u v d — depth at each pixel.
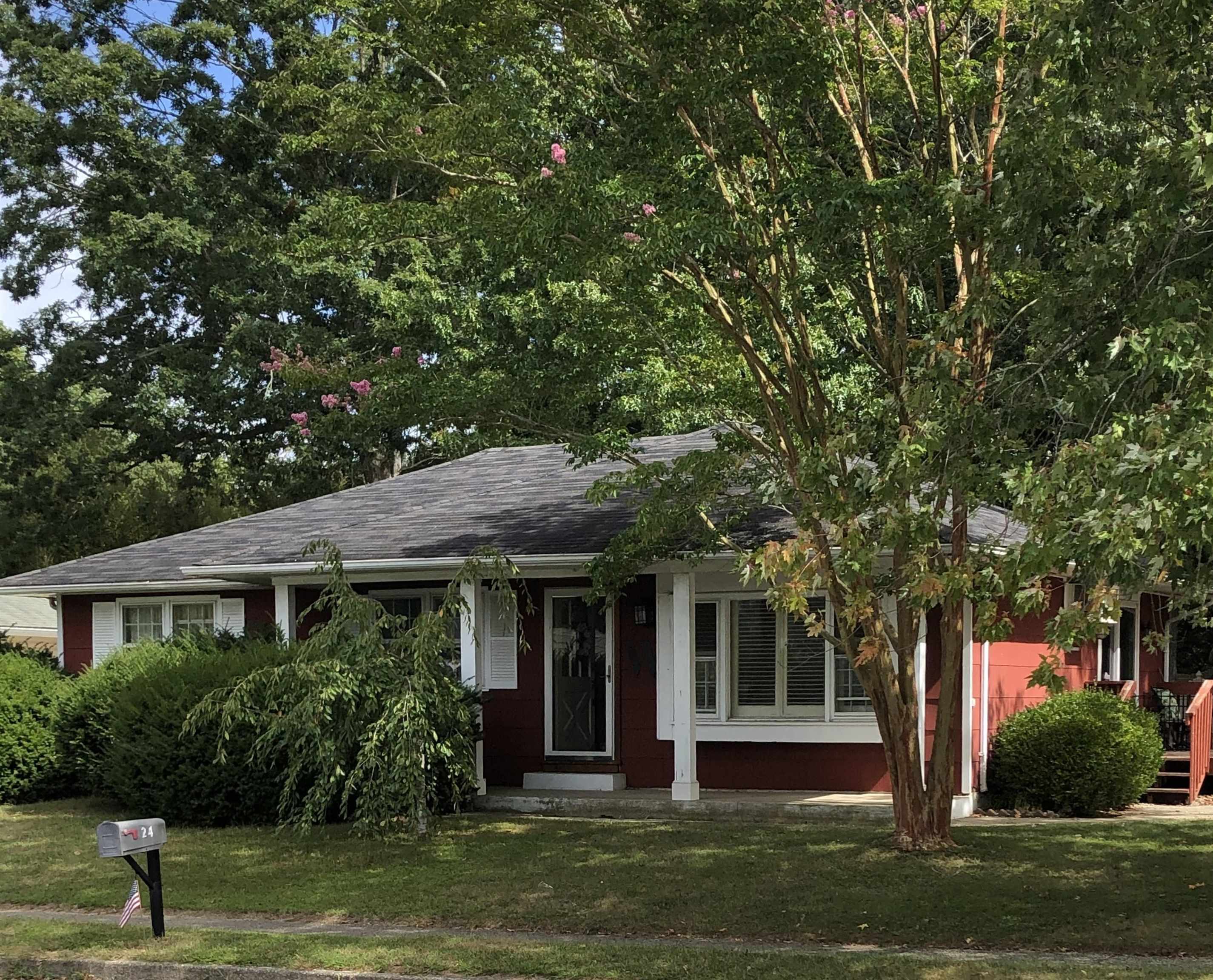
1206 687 16.08
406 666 13.31
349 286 28.91
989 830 12.84
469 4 10.46
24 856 12.85
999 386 8.63
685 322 12.17
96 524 35.66
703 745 16.38
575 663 17.08
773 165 11.17
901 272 11.16
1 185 33.09
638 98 11.26
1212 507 5.59
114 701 15.52
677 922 9.32
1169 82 8.48
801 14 10.70
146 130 32.00
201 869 11.98
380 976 8.09
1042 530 6.32
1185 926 8.80
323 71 13.55
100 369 33.53
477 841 12.89
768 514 15.40
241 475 36.09
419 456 33.56
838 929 8.98
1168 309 7.18
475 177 11.09
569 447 12.66
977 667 14.95
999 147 9.27
